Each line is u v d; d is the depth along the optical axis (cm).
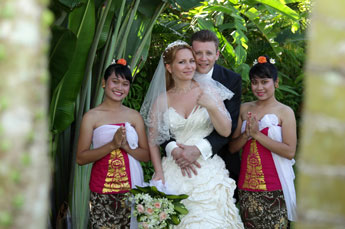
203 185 285
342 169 82
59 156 382
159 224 276
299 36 602
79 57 345
